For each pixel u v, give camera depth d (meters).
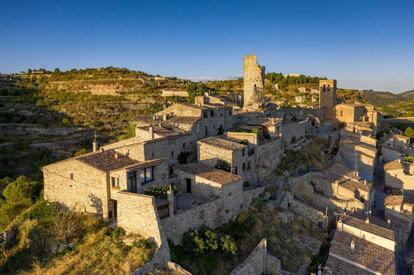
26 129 112.94
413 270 52.62
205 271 38.34
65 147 103.81
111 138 110.38
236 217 48.47
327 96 113.56
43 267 33.03
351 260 45.09
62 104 140.00
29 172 85.75
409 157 93.94
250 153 61.94
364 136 94.94
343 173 69.62
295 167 70.50
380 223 59.06
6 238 37.44
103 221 39.84
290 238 50.38
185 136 60.28
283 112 96.06
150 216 35.25
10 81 165.88
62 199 44.53
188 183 48.47
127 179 39.00
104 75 187.38
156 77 199.62
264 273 43.44
